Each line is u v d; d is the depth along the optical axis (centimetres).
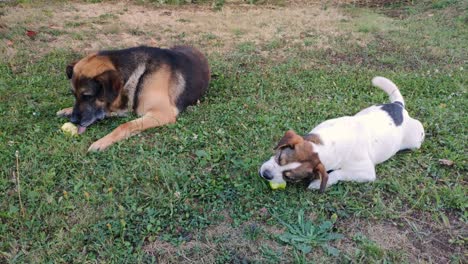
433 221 183
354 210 185
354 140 192
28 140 222
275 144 223
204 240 171
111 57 240
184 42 367
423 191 194
